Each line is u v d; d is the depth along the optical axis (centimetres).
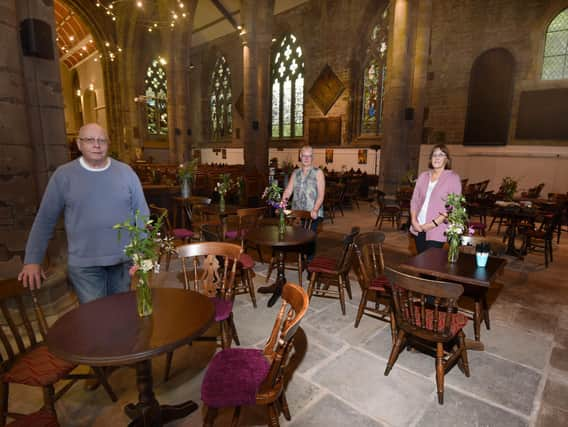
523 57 1159
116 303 201
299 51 1908
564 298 414
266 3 1240
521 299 411
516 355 290
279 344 171
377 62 1617
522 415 220
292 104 1989
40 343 216
